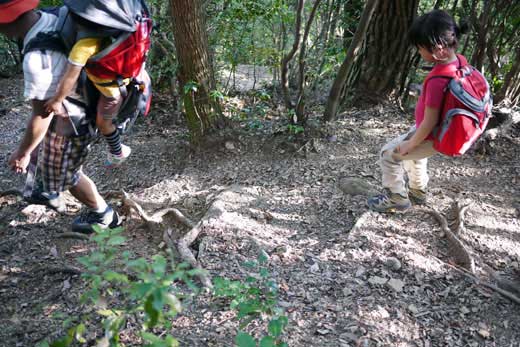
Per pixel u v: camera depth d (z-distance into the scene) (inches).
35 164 110.9
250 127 163.2
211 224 124.1
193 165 157.0
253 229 124.6
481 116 102.7
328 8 179.5
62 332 96.7
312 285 107.4
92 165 164.2
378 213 130.0
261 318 97.2
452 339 96.4
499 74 193.5
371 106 187.8
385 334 95.8
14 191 147.3
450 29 98.1
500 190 143.7
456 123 101.3
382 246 118.8
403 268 113.0
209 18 189.6
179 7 138.6
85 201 121.3
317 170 150.6
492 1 169.9
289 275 110.1
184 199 142.1
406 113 186.2
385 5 175.2
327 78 196.5
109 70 93.6
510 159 157.9
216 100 158.4
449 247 120.5
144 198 144.3
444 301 105.3
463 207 132.0
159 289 62.3
